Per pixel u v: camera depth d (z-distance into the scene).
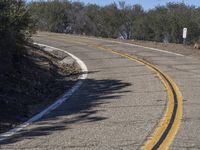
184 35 37.66
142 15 61.41
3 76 15.91
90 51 29.44
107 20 62.09
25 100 14.49
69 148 9.21
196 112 12.62
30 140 9.94
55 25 57.09
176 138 9.87
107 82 18.47
